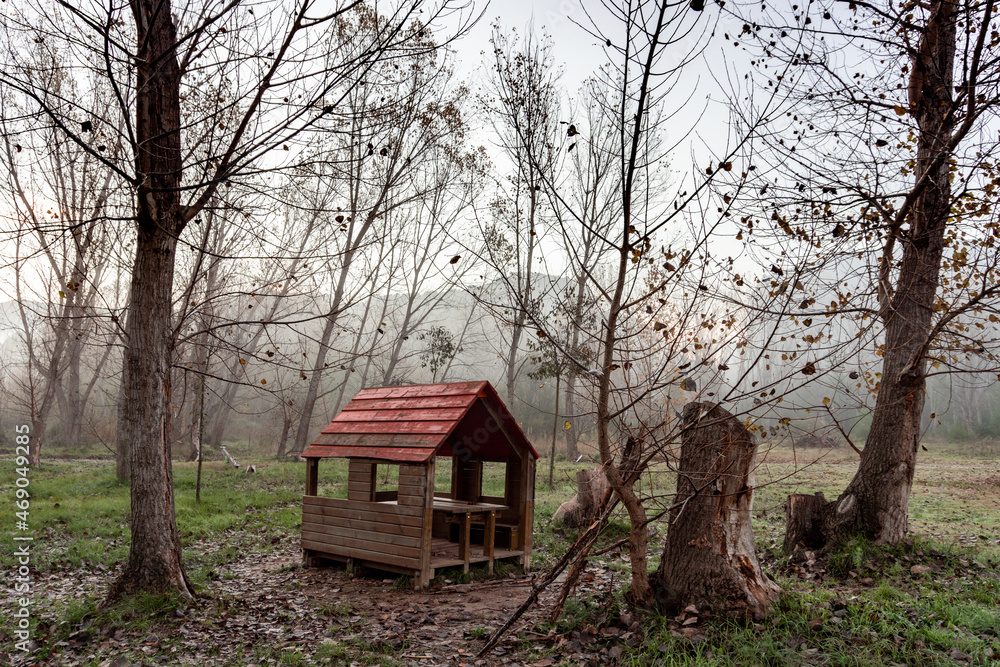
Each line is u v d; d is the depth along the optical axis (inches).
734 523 208.8
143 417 232.8
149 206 225.8
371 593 269.6
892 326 301.0
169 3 230.1
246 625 219.1
